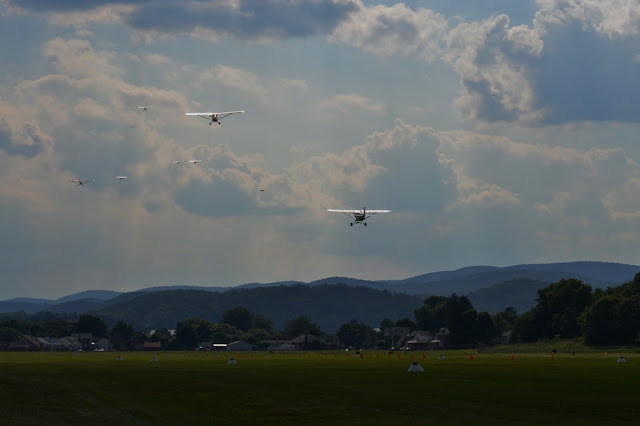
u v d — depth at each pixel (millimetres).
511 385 90062
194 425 62062
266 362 165875
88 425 62094
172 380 96750
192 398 77188
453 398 76875
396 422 63500
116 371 114875
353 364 149875
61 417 65938
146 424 62531
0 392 82062
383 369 125000
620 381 95625
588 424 62500
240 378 100438
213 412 68375
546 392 82062
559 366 135625
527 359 182875
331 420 64375
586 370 120250
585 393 81000
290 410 69375
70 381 94562
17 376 101688
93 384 90812
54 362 163375
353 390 84312
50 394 80500
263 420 64312
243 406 71750
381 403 73562
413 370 115812
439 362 162375
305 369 125000
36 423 62938
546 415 66812
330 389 85312
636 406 71500
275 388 86438
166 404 73125
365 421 63875
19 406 72000
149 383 92375
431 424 62531
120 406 71875
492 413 67875
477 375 107000
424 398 76938
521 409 70000
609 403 73312
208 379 98562
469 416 66375
